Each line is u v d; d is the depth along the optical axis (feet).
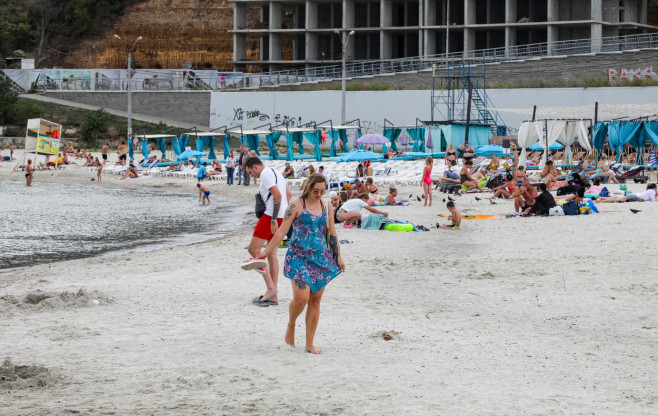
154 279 47.03
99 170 176.76
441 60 254.47
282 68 310.65
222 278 47.01
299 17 317.42
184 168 183.32
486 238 62.69
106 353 29.14
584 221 69.26
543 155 131.23
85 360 28.14
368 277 46.73
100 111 261.24
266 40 325.62
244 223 93.66
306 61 301.84
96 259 62.18
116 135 257.55
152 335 32.12
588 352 28.96
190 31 349.61
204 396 23.85
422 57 283.79
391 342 30.68
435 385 24.72
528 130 130.82
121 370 26.81
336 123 249.34
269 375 26.02
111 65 352.08
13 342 31.12
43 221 97.96
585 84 220.43
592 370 26.55
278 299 39.96
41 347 30.22
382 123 241.96
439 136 175.94
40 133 202.59
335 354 28.81
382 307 38.04
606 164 119.96
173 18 352.69
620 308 36.40
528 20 273.13
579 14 273.75
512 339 31.14
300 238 29.19
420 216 82.33
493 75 244.63
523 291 41.11
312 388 24.56
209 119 270.67
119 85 286.87
